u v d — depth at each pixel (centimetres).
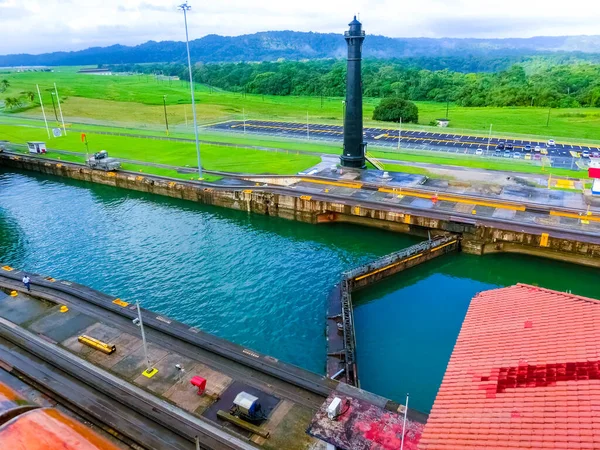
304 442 3662
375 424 3288
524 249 7788
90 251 7994
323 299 6444
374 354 5459
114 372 4428
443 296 6812
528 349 2920
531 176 10625
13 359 4628
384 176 10525
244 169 11688
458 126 19400
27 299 5750
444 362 5322
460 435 2452
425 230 8488
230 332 5712
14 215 9800
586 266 7331
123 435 3766
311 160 12419
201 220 9581
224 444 3641
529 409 2445
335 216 9356
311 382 4275
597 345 2738
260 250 8088
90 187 11881
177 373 4416
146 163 12569
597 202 8806
